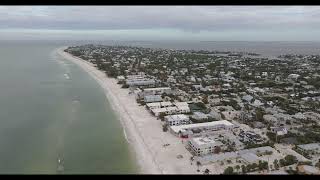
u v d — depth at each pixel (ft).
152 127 524.52
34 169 371.15
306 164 384.27
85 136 477.36
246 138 469.16
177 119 536.42
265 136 487.20
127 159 401.90
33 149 425.69
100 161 395.14
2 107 627.05
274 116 572.92
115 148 434.71
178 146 446.19
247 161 389.19
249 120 555.28
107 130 504.84
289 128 520.42
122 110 620.08
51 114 585.63
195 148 422.00
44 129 503.61
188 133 480.23
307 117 571.69
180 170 372.99
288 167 379.55
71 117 569.64
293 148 439.22
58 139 462.60
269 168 376.89
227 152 419.95
